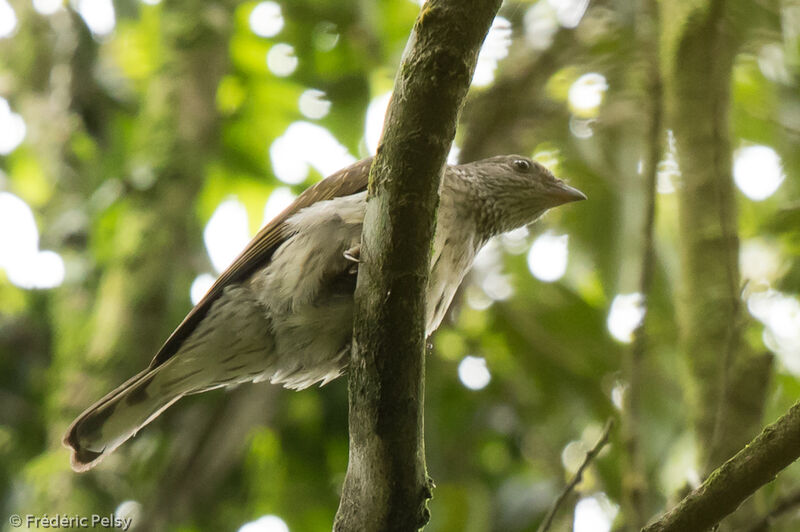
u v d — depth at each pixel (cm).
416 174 579
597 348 1230
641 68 1144
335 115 1393
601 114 1198
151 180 1284
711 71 915
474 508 1189
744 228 1253
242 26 1393
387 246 589
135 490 1174
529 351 1241
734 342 799
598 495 1134
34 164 1462
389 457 609
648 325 1175
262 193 1449
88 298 1294
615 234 1191
